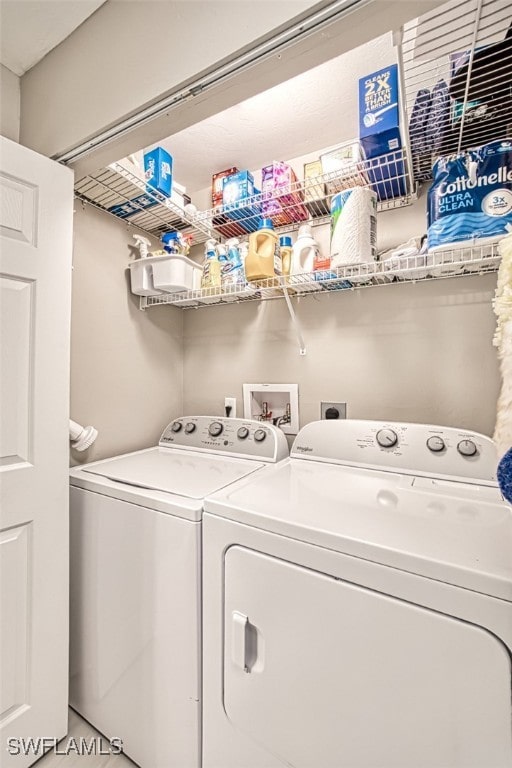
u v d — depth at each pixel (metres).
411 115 1.15
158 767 1.09
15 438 1.09
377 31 0.78
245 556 0.90
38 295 1.14
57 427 1.20
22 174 1.10
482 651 0.62
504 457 0.60
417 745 0.68
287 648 0.83
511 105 1.05
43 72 1.25
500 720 0.61
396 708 0.70
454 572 0.65
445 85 1.06
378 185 1.41
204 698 1.00
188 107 0.99
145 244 1.72
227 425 1.67
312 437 1.45
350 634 0.75
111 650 1.20
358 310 1.58
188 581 1.01
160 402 1.97
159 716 1.08
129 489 1.17
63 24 1.13
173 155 1.75
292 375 1.75
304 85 1.32
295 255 1.55
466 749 0.63
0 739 1.06
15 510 1.09
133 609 1.13
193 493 1.10
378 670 0.72
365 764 0.73
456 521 0.83
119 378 1.73
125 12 1.04
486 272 1.33
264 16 0.81
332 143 1.66
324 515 0.87
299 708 0.81
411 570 0.69
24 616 1.12
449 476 1.15
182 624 1.02
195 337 2.08
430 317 1.43
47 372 1.17
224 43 0.86
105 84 1.08
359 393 1.57
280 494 1.03
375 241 1.30
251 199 1.60
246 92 0.95
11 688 1.09
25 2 1.05
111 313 1.69
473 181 1.05
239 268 1.67
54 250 1.19
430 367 1.43
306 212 1.66
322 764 0.78
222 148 1.69
